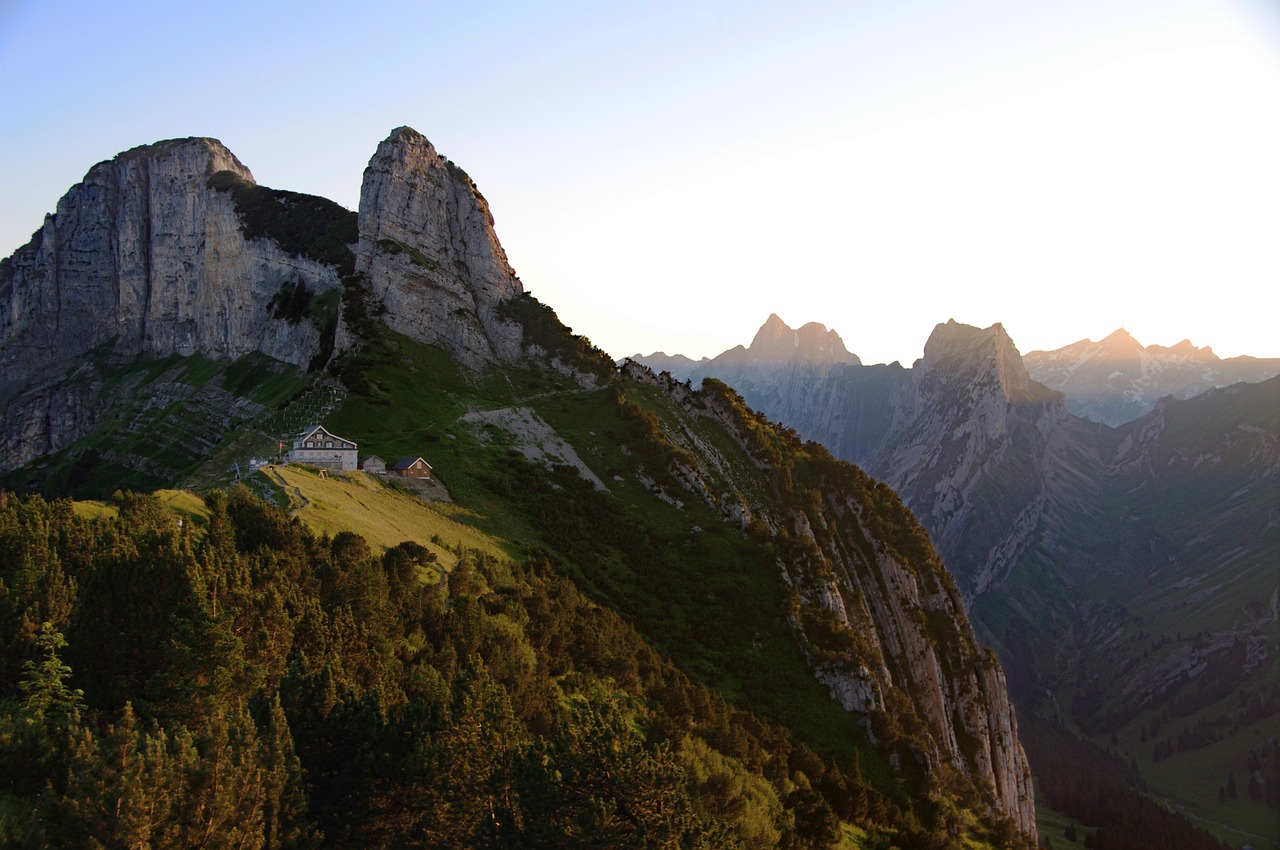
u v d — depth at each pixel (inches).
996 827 5999.0
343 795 2383.1
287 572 3403.1
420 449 7116.1
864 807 4544.8
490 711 2696.9
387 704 2672.2
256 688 2596.0
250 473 5492.1
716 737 4114.2
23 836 1865.2
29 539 3132.4
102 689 2640.3
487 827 2406.5
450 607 4028.1
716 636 5925.2
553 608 4709.6
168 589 2775.6
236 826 2006.6
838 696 5713.6
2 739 2060.8
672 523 7160.4
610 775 2383.1
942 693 7800.2
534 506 6742.1
